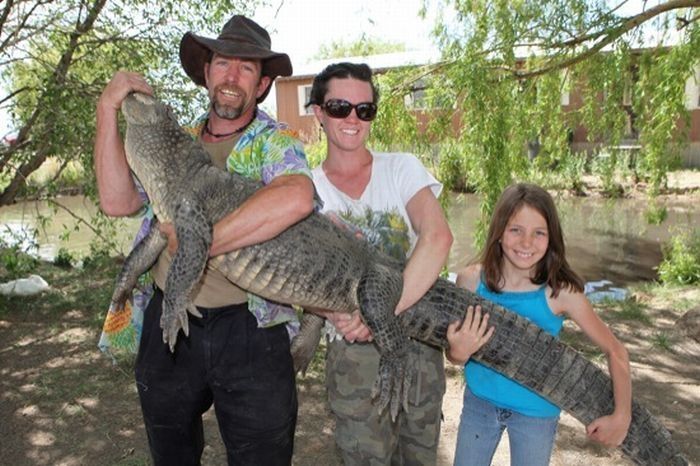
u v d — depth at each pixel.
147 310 2.95
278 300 2.83
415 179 3.11
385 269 3.07
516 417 3.10
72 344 6.61
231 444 2.86
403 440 3.29
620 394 2.96
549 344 3.15
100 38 8.25
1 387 5.50
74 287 9.08
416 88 8.06
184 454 2.95
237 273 2.72
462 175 8.20
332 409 3.21
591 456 4.20
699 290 8.38
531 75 7.63
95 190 8.01
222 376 2.77
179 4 8.01
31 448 4.41
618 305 7.81
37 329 7.16
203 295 2.79
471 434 3.21
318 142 7.77
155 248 2.88
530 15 7.55
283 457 2.91
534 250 3.02
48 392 5.34
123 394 5.29
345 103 2.98
